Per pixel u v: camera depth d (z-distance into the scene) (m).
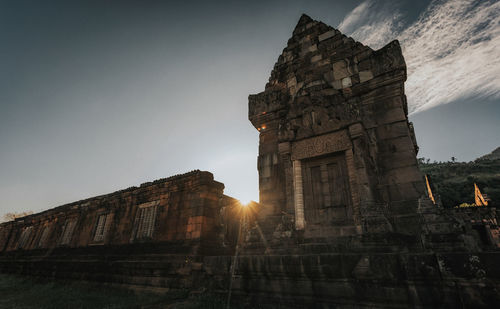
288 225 10.80
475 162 123.25
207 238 11.91
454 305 5.23
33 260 20.81
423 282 5.70
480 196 36.56
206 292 9.16
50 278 17.55
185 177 13.62
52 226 22.52
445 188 85.19
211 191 12.98
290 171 12.42
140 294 10.97
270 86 16.36
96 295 11.36
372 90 12.17
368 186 10.15
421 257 5.87
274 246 10.24
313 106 12.66
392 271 6.10
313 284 7.07
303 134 12.49
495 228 21.92
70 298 10.77
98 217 18.27
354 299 6.38
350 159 11.01
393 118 11.30
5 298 11.88
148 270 11.98
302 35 16.19
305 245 9.05
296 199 11.70
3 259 25.06
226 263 9.04
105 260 14.92
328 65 13.97
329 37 14.92
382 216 9.30
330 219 11.12
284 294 7.44
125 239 15.00
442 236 7.35
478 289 5.07
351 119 11.24
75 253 17.91
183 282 10.37
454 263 5.47
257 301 7.79
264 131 15.24
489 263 5.12
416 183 9.95
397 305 5.86
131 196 16.42
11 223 28.44
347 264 6.70
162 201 14.40
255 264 8.20
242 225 14.97
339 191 11.37
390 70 11.66
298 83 14.81
